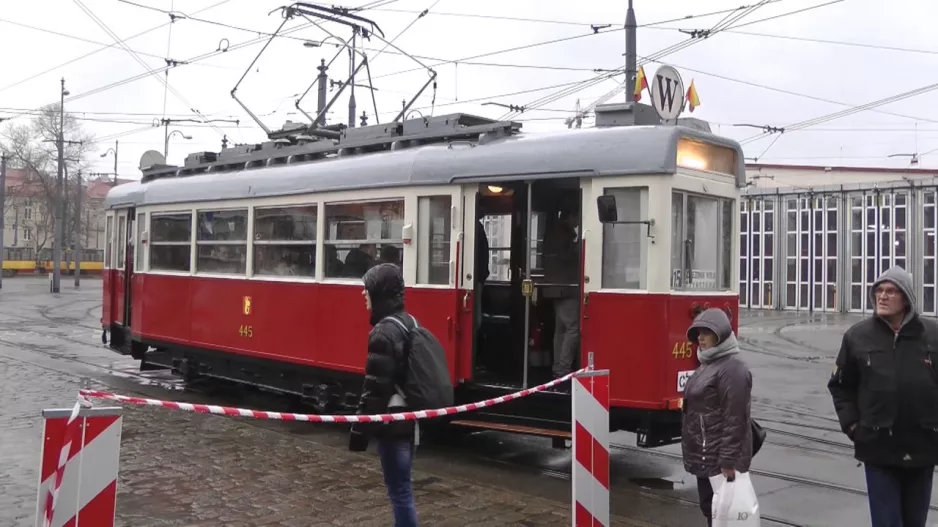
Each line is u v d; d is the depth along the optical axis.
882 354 4.55
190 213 12.22
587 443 5.17
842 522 6.38
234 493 6.71
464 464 8.29
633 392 7.44
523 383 8.23
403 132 9.85
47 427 3.65
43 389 11.84
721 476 4.74
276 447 8.39
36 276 63.69
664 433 7.53
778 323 28.38
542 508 6.43
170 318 12.50
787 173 45.72
